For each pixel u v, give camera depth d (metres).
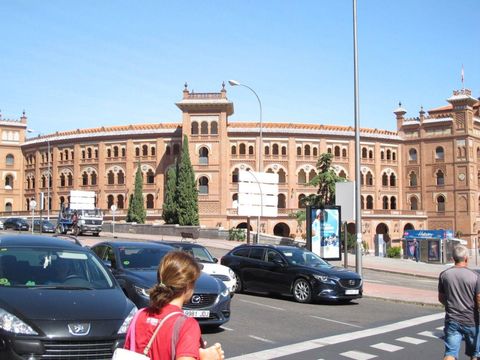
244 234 56.84
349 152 84.69
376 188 86.31
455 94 85.50
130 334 3.57
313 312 16.05
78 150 87.12
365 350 10.75
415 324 14.18
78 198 59.22
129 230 66.62
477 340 7.71
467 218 83.69
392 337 12.22
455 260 7.98
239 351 10.53
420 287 25.84
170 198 69.38
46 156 90.81
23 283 8.39
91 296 8.20
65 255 9.33
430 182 86.94
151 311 3.60
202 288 12.01
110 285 8.98
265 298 19.05
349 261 42.47
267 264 19.28
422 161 87.62
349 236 54.56
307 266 18.41
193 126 78.50
